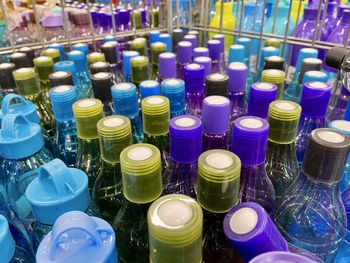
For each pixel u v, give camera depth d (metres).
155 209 0.22
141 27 0.86
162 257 0.21
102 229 0.24
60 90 0.42
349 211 0.35
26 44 0.67
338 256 0.34
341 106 0.51
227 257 0.29
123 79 0.65
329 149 0.25
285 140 0.34
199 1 0.89
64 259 0.22
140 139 0.44
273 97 0.40
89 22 0.80
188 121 0.32
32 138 0.35
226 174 0.25
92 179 0.39
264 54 0.61
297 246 0.31
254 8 0.82
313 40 0.62
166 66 0.57
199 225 0.21
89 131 0.36
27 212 0.35
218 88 0.45
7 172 0.39
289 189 0.35
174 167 0.34
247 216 0.25
